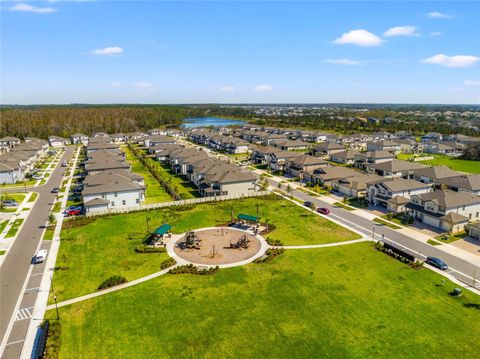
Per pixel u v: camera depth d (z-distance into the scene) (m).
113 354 31.88
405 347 32.34
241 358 31.23
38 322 36.53
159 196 85.75
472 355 31.31
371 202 79.25
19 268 48.16
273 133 189.12
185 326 35.56
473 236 58.19
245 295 41.12
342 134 199.62
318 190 89.75
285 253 52.41
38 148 138.62
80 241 57.22
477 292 41.59
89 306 39.19
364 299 40.12
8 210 74.38
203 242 56.81
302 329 35.00
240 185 83.56
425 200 66.38
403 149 154.12
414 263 48.12
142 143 177.50
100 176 81.69
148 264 49.19
